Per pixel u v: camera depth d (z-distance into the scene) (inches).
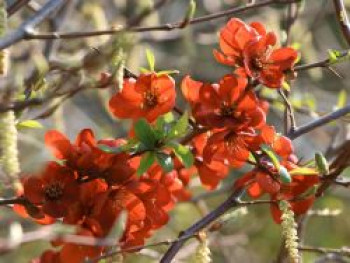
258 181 31.9
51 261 31.7
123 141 31.4
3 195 32.1
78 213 30.2
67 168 30.5
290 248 30.2
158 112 31.7
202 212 50.4
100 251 30.6
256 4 32.1
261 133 31.6
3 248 26.8
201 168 33.7
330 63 33.4
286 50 31.6
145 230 31.0
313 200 32.8
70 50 45.1
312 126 34.9
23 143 32.7
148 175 32.2
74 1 45.3
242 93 31.4
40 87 30.7
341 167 33.9
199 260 30.7
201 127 31.7
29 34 28.8
